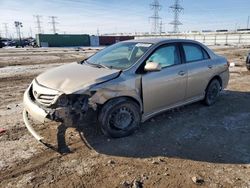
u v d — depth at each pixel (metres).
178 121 5.04
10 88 8.28
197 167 3.42
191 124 4.91
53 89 3.71
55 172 3.28
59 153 3.75
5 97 7.01
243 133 4.54
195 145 4.05
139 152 3.81
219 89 6.24
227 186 3.01
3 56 23.48
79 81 3.81
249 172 3.31
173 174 3.25
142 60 4.36
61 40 65.62
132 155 3.72
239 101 6.57
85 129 4.52
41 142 3.75
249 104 6.29
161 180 3.12
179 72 4.88
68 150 3.83
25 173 3.24
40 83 4.00
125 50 4.82
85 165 3.45
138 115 4.35
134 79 4.16
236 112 5.66
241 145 4.07
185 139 4.26
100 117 3.97
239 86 8.45
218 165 3.48
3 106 6.08
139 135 4.37
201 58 5.66
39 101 3.81
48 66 14.64
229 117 5.33
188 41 5.40
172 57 4.92
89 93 3.67
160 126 4.77
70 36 67.00
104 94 3.82
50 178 3.15
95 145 4.00
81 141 4.12
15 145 3.97
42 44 62.66
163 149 3.91
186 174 3.25
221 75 6.13
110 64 4.54
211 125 4.88
